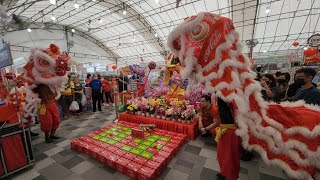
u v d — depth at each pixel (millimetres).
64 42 16484
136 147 2613
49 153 2691
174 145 2664
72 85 5230
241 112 1244
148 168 2045
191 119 3314
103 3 11664
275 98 3145
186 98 4273
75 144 2783
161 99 4230
